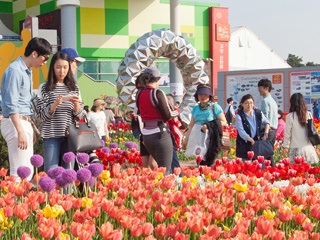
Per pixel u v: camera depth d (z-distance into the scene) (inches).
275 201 191.9
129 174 260.7
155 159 333.1
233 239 145.1
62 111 270.4
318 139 393.7
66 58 270.1
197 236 167.6
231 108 879.1
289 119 396.5
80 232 137.0
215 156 391.2
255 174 282.0
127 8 1444.4
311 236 155.8
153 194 191.5
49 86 269.4
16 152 261.3
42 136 271.0
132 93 828.6
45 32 1095.6
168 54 856.9
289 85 1029.8
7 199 185.0
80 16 1391.5
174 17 1214.3
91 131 274.1
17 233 178.1
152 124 327.6
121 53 1437.0
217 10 1557.6
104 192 211.2
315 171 299.3
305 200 206.5
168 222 186.5
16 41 1015.0
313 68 1003.9
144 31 1466.5
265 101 434.0
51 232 143.6
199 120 393.7
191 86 858.8
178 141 360.8
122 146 653.9
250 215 179.6
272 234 150.4
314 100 1004.6
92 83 1286.9
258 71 1067.9
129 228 161.3
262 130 385.1
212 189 210.2
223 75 1114.1
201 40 1550.2
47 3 1413.6
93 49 1406.3
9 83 255.1
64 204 179.2
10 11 1542.8
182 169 273.1
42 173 231.8
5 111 259.6
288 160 307.7
